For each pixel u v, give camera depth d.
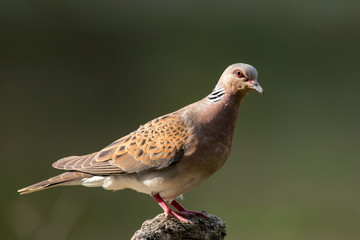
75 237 11.02
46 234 10.68
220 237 7.17
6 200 11.64
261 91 6.84
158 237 6.79
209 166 7.03
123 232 11.23
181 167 7.00
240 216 12.20
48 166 13.55
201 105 7.14
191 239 6.95
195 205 12.65
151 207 12.24
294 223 11.91
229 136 7.09
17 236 10.49
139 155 7.11
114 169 7.20
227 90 7.08
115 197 12.55
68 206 11.34
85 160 7.38
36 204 11.52
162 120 7.27
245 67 6.99
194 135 6.96
